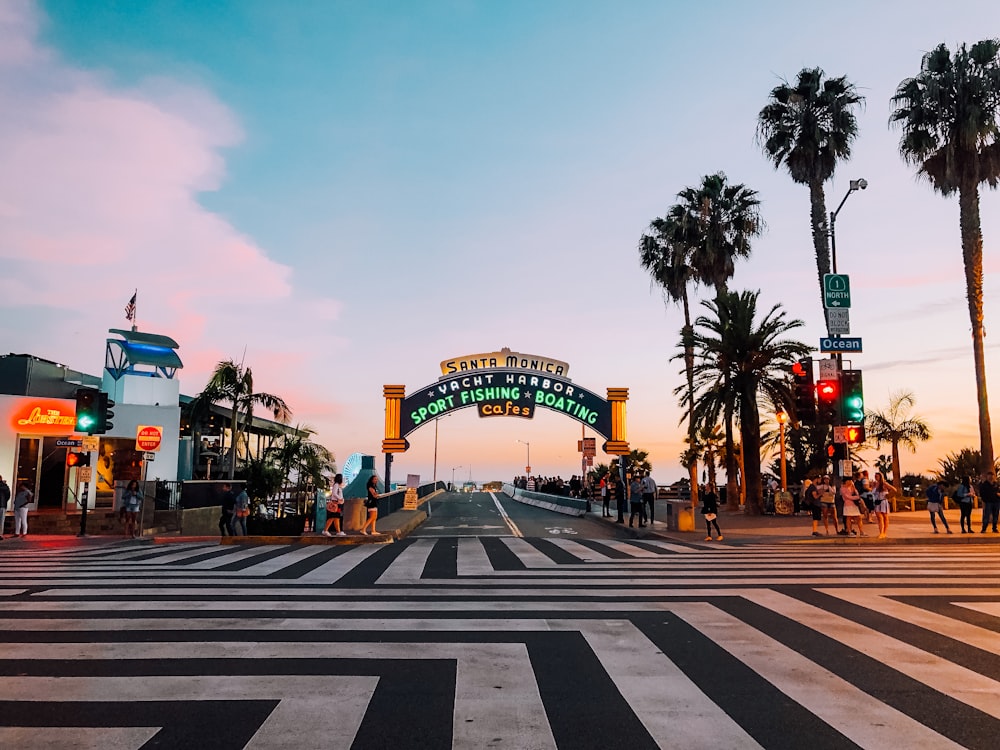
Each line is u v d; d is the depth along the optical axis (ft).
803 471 146.72
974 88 99.71
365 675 18.99
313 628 24.63
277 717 15.75
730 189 134.72
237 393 114.62
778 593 32.24
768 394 105.19
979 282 102.53
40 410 94.48
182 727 15.12
